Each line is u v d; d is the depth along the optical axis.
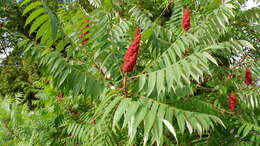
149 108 1.48
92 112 2.91
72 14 2.69
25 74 10.60
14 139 3.12
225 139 2.60
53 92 3.82
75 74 2.12
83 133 2.55
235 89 3.21
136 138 2.57
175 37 3.15
